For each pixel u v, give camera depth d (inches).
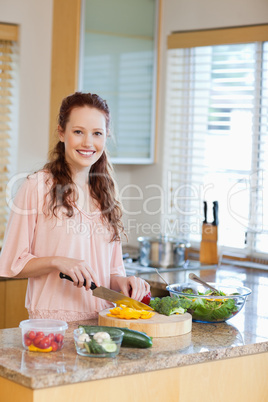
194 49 155.6
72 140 90.7
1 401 71.5
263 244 146.2
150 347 78.5
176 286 100.0
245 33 142.9
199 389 79.1
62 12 147.9
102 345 73.3
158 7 156.2
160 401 75.7
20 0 152.0
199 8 150.6
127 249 164.6
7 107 158.2
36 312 91.6
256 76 144.9
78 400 69.6
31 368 69.3
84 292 93.3
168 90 158.7
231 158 151.6
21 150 155.9
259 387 85.2
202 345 80.6
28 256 89.7
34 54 154.6
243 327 91.3
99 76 149.1
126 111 154.3
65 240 92.0
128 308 86.7
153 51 156.9
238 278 131.6
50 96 154.7
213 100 154.5
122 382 72.6
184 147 158.1
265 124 144.5
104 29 148.3
